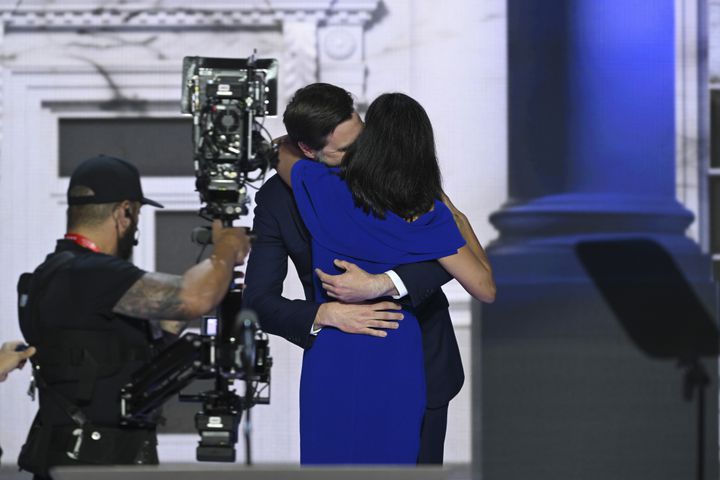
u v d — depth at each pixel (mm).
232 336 8305
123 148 18359
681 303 18203
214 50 18203
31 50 18141
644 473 18203
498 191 18281
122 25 18156
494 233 18312
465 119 18281
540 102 18266
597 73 18312
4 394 18125
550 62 18250
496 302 18203
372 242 9383
